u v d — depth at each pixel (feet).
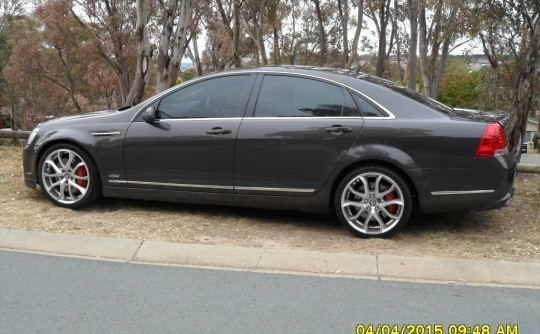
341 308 13.38
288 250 16.78
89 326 12.29
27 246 17.17
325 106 18.11
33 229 18.24
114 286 14.49
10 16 123.03
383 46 73.46
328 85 18.28
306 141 17.87
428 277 15.39
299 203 18.39
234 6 50.44
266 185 18.42
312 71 18.71
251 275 15.39
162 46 35.65
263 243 17.67
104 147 19.62
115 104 109.40
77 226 18.63
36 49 105.09
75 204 20.21
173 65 35.96
